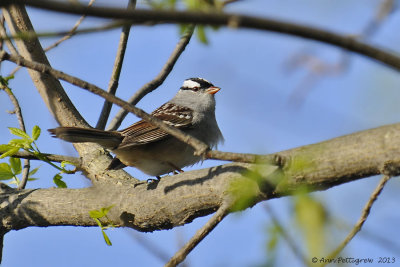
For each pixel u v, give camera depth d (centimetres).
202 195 625
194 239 568
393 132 504
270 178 553
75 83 563
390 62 323
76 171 832
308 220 372
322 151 531
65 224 749
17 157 796
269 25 318
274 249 420
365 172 516
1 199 779
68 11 325
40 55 898
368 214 495
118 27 365
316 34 323
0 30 858
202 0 547
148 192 682
